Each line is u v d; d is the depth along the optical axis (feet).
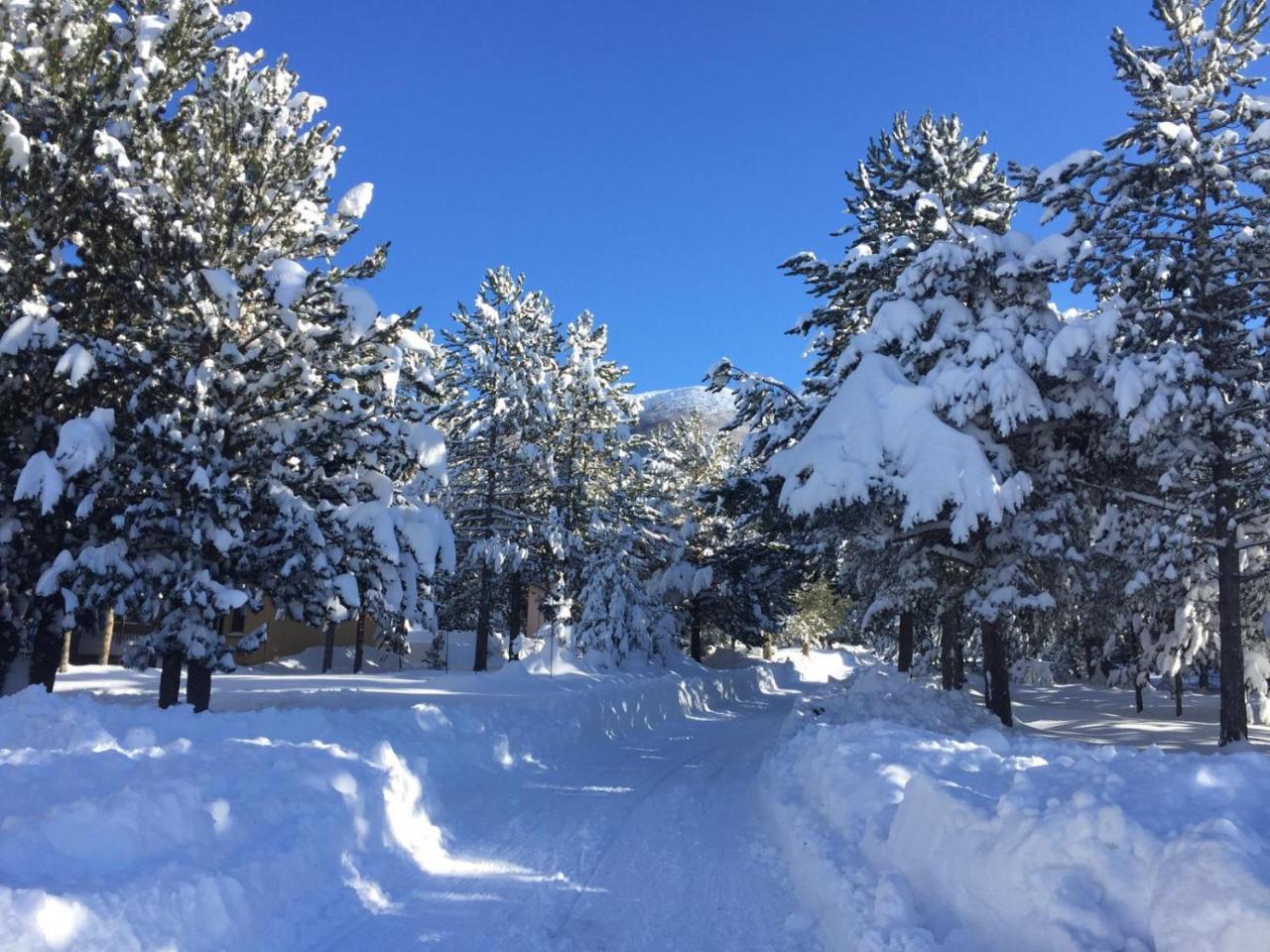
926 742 26.40
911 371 53.78
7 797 16.96
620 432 122.11
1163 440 48.65
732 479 59.36
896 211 69.26
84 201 42.55
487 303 115.55
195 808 16.87
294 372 43.21
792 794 26.55
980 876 13.92
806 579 77.92
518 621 120.47
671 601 129.39
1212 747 51.13
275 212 45.09
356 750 25.45
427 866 21.43
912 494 45.03
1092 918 11.54
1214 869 10.57
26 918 11.77
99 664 90.17
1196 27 52.80
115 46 46.98
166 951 13.15
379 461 46.16
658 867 21.47
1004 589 48.65
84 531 43.75
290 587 42.68
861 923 14.53
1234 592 48.83
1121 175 51.72
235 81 44.75
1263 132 48.29
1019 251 53.16
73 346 38.19
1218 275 50.44
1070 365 49.55
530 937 16.44
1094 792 14.15
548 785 33.37
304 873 17.61
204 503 38.96
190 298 41.68
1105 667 133.59
